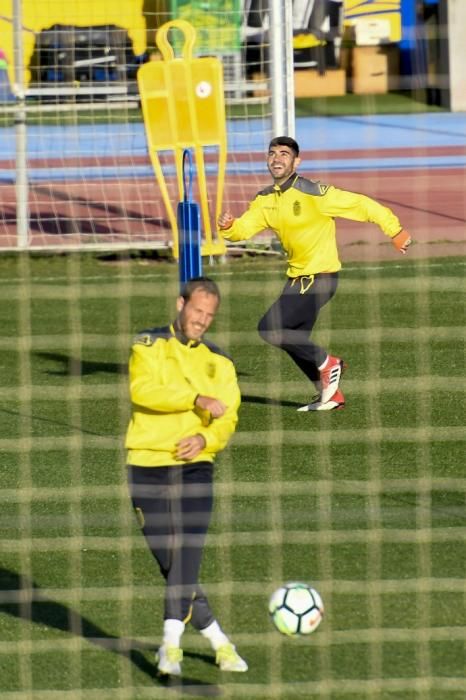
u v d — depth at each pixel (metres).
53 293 55.62
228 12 69.94
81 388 41.34
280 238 37.12
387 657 21.95
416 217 69.69
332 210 36.50
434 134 98.50
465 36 96.69
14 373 43.38
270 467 32.31
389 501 29.58
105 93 68.56
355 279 55.41
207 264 59.78
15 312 52.38
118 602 24.56
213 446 21.34
